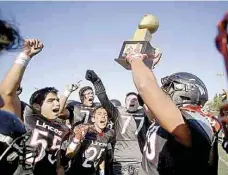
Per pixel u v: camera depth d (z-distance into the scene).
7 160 1.57
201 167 1.55
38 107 3.57
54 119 3.68
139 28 1.64
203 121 1.56
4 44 1.46
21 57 1.84
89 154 4.74
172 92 1.87
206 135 1.50
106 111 4.90
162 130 1.79
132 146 5.11
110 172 5.11
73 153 3.90
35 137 3.41
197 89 1.82
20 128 1.66
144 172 1.93
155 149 1.82
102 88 5.00
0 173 1.55
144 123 4.76
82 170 4.68
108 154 5.03
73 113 6.24
